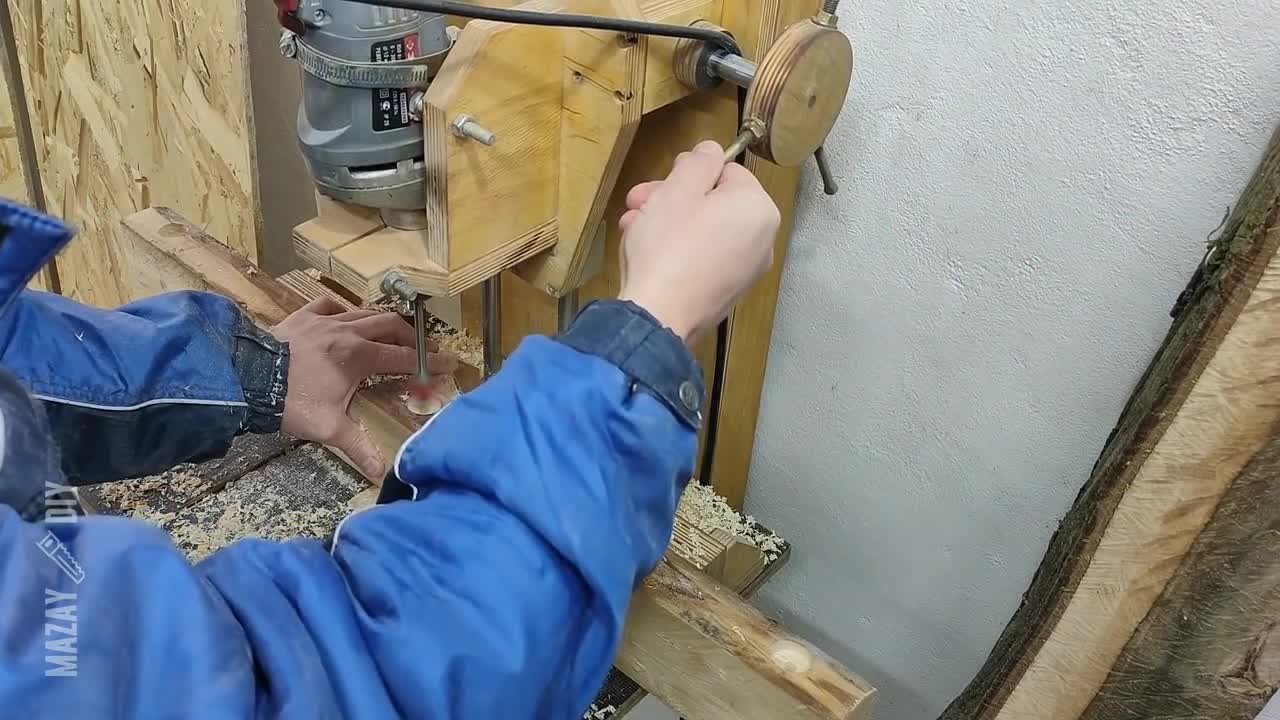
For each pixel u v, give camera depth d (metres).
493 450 0.47
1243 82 0.60
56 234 0.39
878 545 0.99
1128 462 0.65
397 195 0.68
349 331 0.85
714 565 0.89
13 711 0.33
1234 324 0.58
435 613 0.44
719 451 0.98
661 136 0.80
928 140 0.75
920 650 1.02
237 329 0.77
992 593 0.92
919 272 0.81
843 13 0.74
